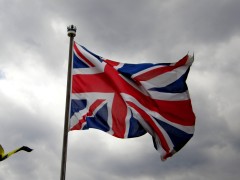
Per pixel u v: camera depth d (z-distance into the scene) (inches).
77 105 722.8
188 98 756.0
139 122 728.3
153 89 749.9
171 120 743.7
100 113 725.9
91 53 764.0
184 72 761.0
